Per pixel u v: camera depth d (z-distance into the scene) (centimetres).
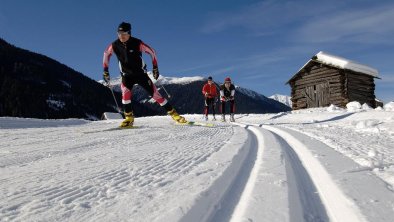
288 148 465
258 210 193
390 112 1161
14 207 199
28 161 380
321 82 2370
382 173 282
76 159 377
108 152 427
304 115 1403
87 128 956
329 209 211
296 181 272
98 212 188
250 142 517
